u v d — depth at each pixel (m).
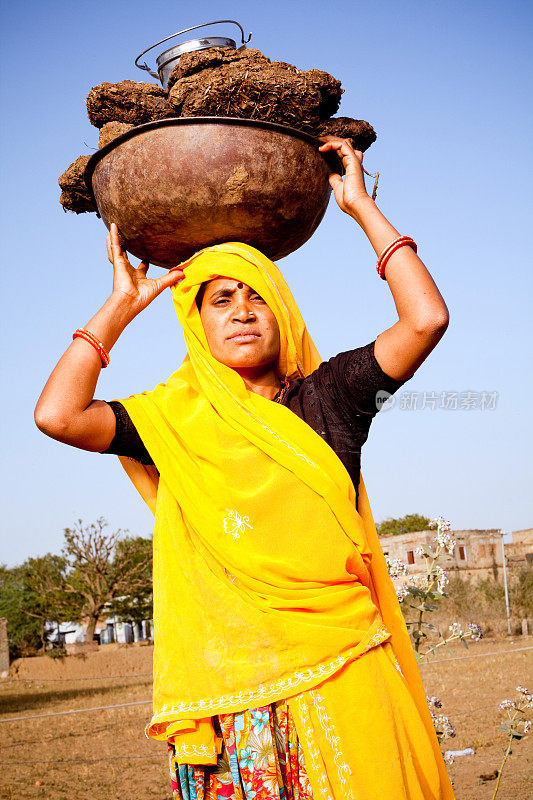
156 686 2.15
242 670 2.04
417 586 4.09
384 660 2.16
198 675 2.08
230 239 2.48
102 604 35.97
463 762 7.05
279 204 2.40
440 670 14.55
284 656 2.04
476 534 29.00
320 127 2.49
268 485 2.12
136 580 36.25
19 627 39.50
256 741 2.03
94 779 8.44
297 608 2.08
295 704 2.03
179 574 2.18
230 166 2.29
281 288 2.40
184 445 2.23
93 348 2.30
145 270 2.65
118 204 2.43
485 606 24.69
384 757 2.02
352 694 2.05
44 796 7.70
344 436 2.27
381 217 2.39
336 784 1.99
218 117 2.27
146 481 2.51
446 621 23.17
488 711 9.65
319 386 2.32
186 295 2.37
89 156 2.64
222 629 2.08
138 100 2.43
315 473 2.13
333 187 2.55
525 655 16.17
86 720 13.66
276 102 2.34
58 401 2.18
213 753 2.09
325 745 2.01
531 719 8.88
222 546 2.12
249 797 2.01
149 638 45.91
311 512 2.12
